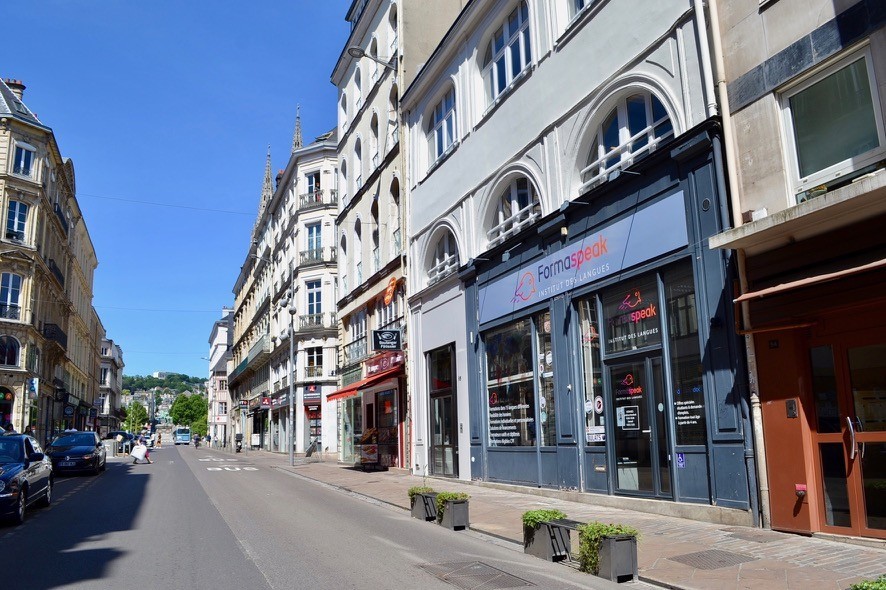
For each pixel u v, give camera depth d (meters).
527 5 15.41
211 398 119.44
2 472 11.19
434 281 19.48
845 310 7.80
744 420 8.98
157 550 8.66
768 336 8.70
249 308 73.25
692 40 10.33
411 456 20.64
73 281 56.56
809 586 6.10
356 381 27.98
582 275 12.59
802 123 8.66
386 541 9.28
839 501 7.92
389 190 24.31
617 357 11.71
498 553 8.43
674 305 10.52
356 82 29.80
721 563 7.13
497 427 15.73
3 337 37.88
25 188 39.72
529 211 15.16
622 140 12.25
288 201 50.06
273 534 9.90
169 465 30.80
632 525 9.55
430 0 23.44
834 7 8.16
